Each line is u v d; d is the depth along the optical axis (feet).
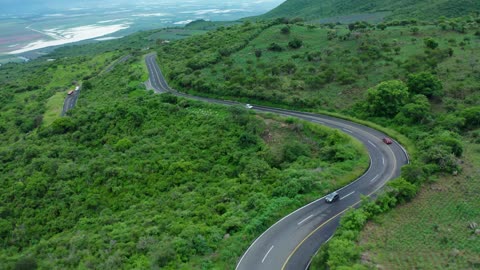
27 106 435.12
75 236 184.14
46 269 158.92
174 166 239.50
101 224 198.59
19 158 283.59
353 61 360.07
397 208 163.32
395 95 268.00
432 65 320.50
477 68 306.55
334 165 217.36
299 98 311.88
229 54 451.53
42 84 527.81
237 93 342.44
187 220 178.50
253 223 165.48
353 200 182.91
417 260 130.72
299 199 182.91
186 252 148.77
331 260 128.57
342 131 261.85
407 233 146.10
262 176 213.66
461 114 245.04
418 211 160.25
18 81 577.84
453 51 350.64
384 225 151.84
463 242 138.31
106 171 240.94
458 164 191.62
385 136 252.01
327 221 168.35
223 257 147.02
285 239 158.71
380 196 163.63
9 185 249.55
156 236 167.02
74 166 254.47
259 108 319.06
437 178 183.42
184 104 326.65
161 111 315.99
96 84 470.80
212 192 206.80
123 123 305.53
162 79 433.48
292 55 412.77
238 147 256.32
